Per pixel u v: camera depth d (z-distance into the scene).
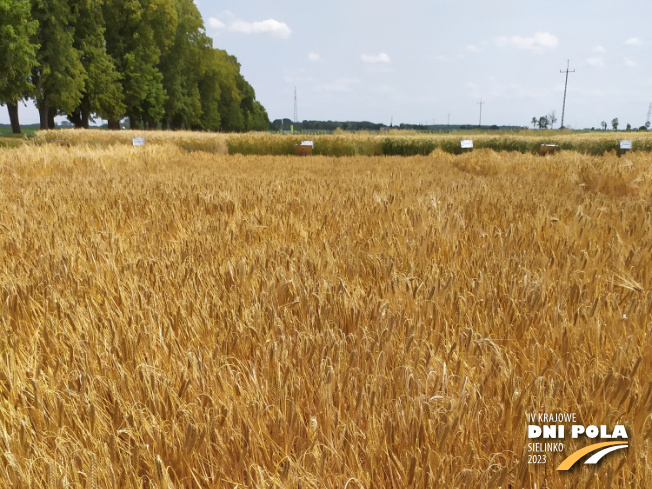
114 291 2.64
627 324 2.20
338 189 7.10
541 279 2.70
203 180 8.50
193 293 2.59
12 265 3.10
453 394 1.67
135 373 1.77
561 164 10.95
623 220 4.40
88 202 5.65
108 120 53.34
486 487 1.27
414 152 28.56
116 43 49.97
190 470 1.36
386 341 1.97
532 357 1.92
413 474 1.32
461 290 2.70
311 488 1.32
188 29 62.41
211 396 1.66
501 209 5.18
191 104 67.25
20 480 1.28
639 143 25.67
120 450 1.44
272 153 27.88
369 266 3.07
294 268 2.92
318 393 1.63
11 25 35.03
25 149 12.64
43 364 1.92
